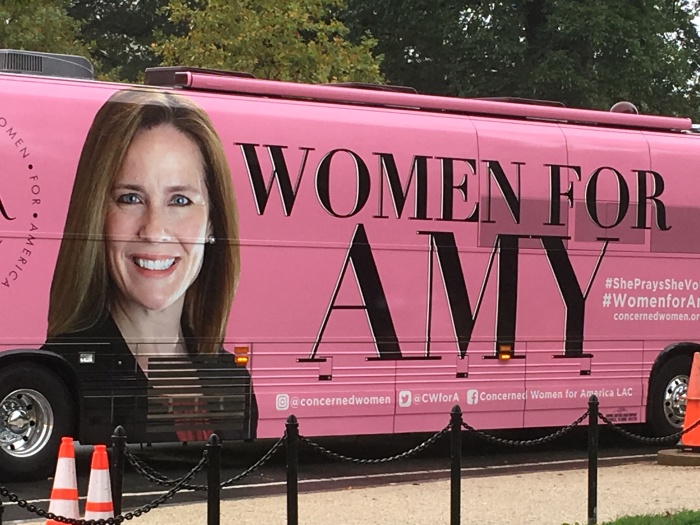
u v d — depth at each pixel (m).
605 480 13.16
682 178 16.58
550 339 15.49
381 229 14.33
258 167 13.59
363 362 14.16
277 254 13.66
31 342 12.32
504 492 12.27
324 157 13.99
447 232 14.77
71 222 12.52
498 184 15.16
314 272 13.88
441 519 10.73
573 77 36.22
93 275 12.62
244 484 12.83
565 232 15.64
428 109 14.94
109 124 12.78
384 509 11.20
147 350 12.91
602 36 36.19
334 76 28.75
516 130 15.40
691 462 14.29
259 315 13.55
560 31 36.72
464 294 14.87
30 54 13.01
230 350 13.36
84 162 12.61
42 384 12.45
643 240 16.23
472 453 15.71
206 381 13.20
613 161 16.08
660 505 11.60
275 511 11.01
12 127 12.30
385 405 14.27
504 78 37.88
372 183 14.27
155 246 12.95
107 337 12.70
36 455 12.41
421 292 14.58
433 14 38.84
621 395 16.00
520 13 37.50
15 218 12.27
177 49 27.97
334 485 12.84
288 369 13.70
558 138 15.69
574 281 15.68
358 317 14.14
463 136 14.97
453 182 14.84
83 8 41.84
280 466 14.21
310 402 13.80
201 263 13.21
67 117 12.57
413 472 13.88
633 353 16.12
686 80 39.03
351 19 39.69
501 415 15.10
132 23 42.06
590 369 15.77
